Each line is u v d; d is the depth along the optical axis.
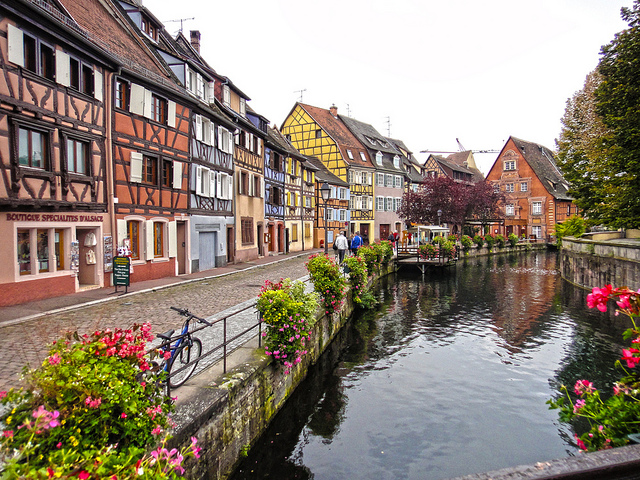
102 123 12.76
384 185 48.44
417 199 41.19
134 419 3.11
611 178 19.84
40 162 10.59
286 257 26.70
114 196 13.23
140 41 16.64
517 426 7.73
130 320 8.96
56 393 2.79
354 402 8.53
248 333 8.35
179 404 4.71
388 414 8.05
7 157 9.55
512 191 61.19
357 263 16.52
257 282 15.45
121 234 13.48
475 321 15.59
